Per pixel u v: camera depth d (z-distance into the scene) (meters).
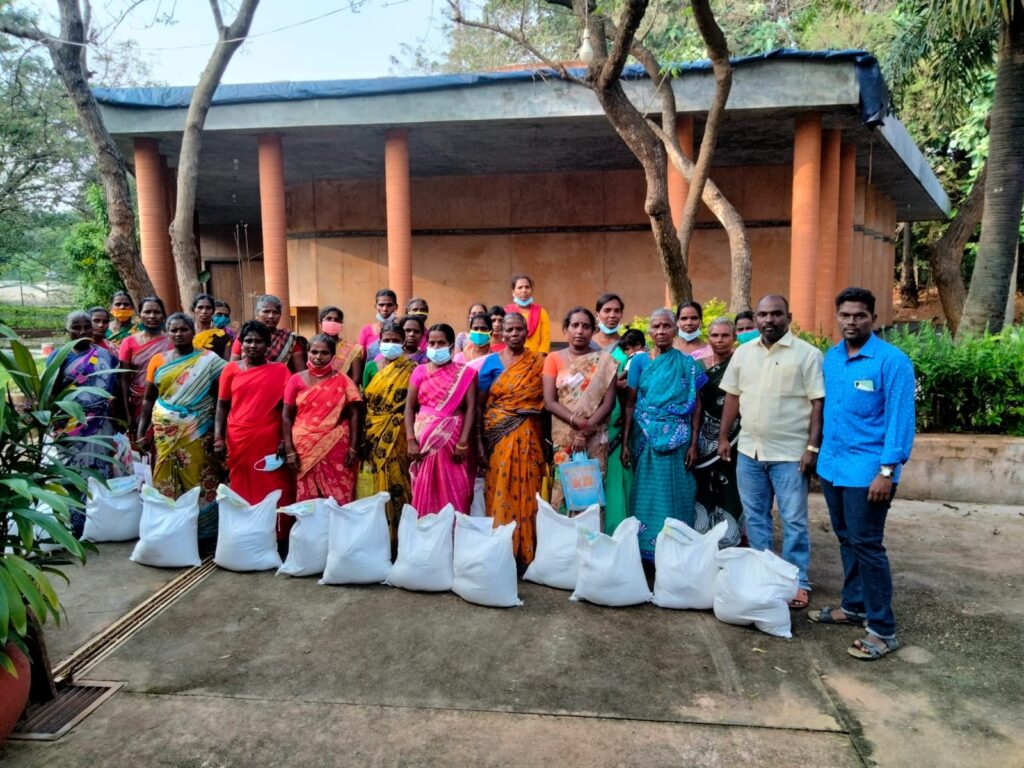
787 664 3.52
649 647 3.68
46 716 3.18
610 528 4.66
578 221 13.39
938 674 3.42
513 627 3.90
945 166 20.78
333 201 14.06
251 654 3.66
